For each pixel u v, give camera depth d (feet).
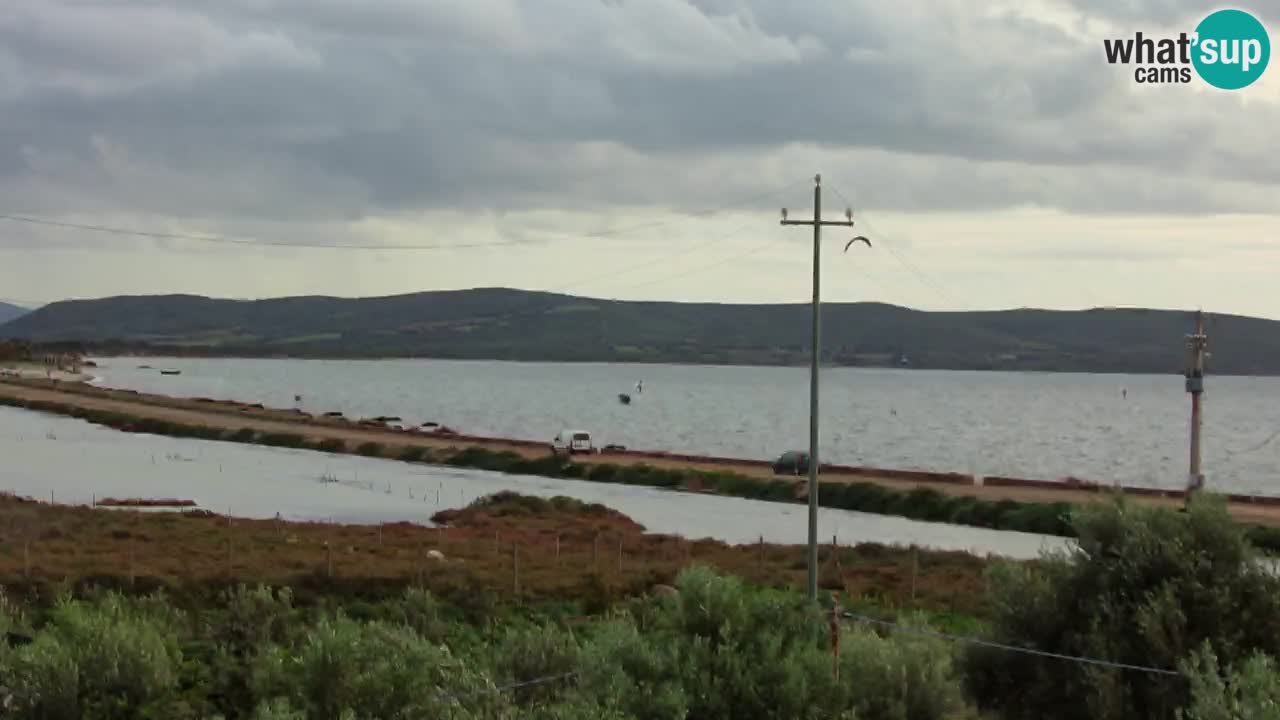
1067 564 76.28
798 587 143.13
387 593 133.28
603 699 59.16
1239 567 71.82
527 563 160.86
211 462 351.67
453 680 67.87
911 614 124.26
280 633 103.81
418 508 253.65
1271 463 465.88
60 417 531.09
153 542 166.71
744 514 258.78
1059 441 574.15
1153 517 74.74
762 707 59.06
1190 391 237.04
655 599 119.65
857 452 497.05
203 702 74.18
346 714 59.77
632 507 269.03
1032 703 71.00
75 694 66.69
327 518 230.27
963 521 246.06
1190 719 57.31
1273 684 53.52
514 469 355.56
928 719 66.64
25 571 128.57
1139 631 68.54
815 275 108.78
